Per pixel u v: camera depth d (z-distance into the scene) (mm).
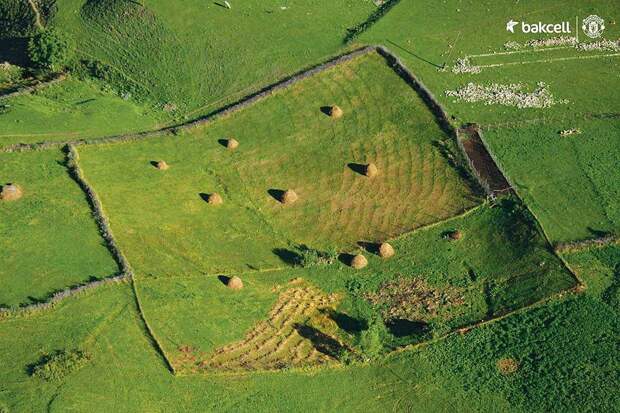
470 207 81188
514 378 66750
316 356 68812
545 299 71875
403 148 88062
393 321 71938
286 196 82812
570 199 81750
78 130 88562
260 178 85688
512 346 68938
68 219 78438
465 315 71938
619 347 68062
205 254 77188
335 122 91125
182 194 83250
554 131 89750
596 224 79062
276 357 68625
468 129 89500
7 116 88562
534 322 70438
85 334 68500
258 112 92250
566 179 84062
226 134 90062
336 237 79625
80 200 80500
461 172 84688
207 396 65000
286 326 71375
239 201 83188
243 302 73125
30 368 65688
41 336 68188
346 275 76125
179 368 66688
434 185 83938
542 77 97000
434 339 69562
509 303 72312
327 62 97375
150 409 63781
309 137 89812
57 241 76312
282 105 92938
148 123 91438
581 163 85938
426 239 78938
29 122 88375
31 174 82688
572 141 88562
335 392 66125
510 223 79000
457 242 78375
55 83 96000
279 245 78938
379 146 88500
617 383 65625
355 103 93062
